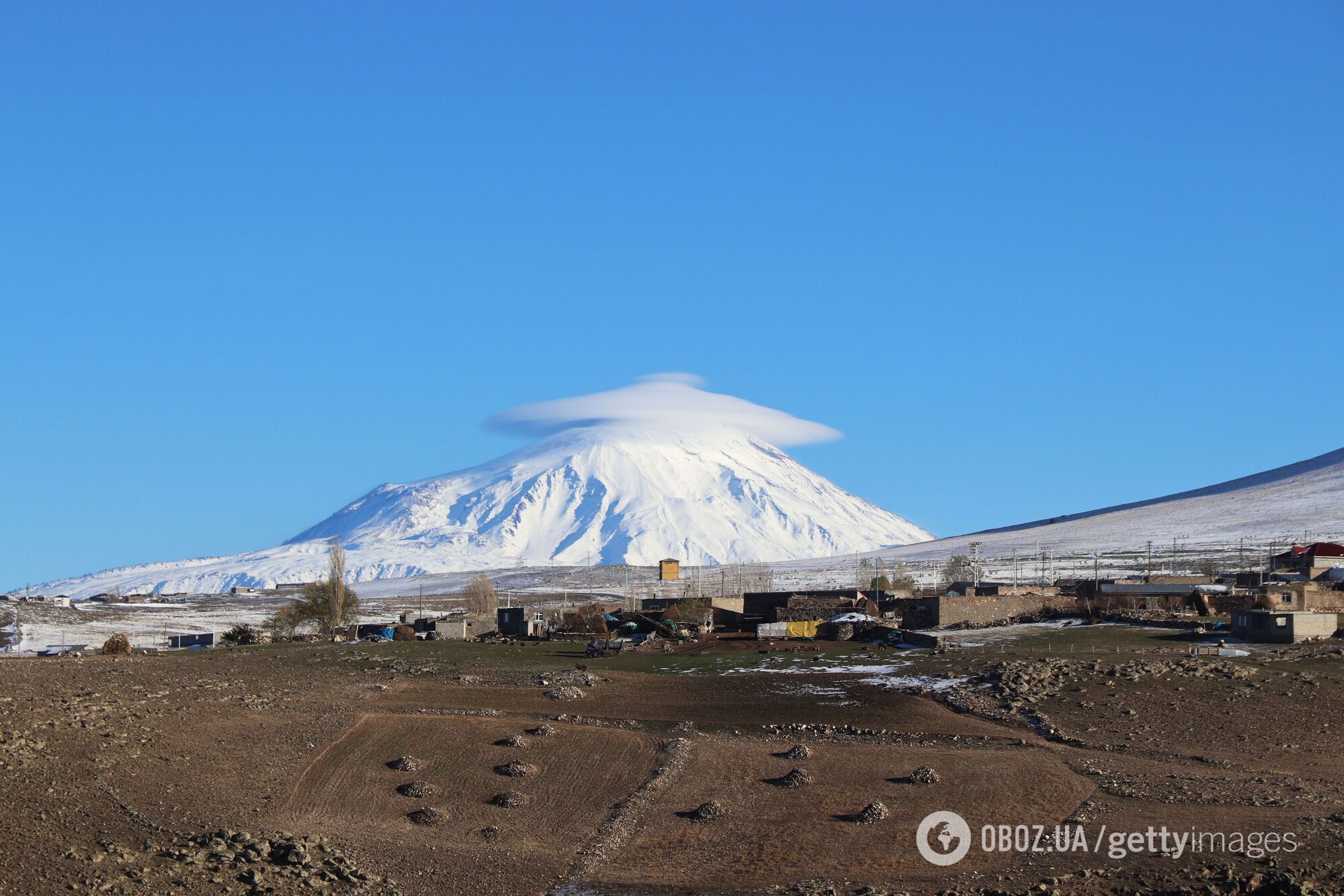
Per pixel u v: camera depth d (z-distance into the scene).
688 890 56.38
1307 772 69.00
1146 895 53.12
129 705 80.31
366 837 62.03
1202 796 64.62
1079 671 91.12
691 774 71.69
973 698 86.56
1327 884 52.97
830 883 56.06
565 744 77.44
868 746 76.88
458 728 80.44
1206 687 85.81
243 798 65.56
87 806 60.72
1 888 50.47
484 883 57.34
